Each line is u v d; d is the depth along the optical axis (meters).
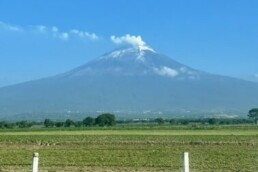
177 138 85.94
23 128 152.50
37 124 191.62
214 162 45.34
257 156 51.25
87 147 65.75
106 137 89.62
